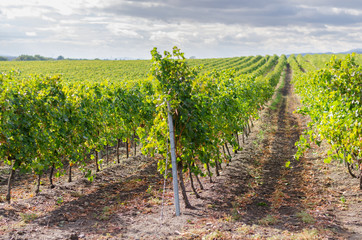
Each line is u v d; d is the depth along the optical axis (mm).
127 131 12328
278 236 5113
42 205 7324
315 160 10984
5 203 7285
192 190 8406
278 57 115125
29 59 102875
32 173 10586
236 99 12578
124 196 8156
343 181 8445
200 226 5785
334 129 7285
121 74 45312
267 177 9586
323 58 87625
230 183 8867
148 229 5762
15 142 7152
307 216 6066
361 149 6789
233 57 95562
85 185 9172
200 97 7734
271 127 18531
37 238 5305
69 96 9367
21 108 7277
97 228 5891
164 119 6770
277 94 38156
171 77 6738
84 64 61906
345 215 6227
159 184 9266
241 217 6242
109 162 12203
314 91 13367
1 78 7195
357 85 7160
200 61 78375
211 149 7652
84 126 9383
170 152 6719
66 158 9664
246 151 12836
